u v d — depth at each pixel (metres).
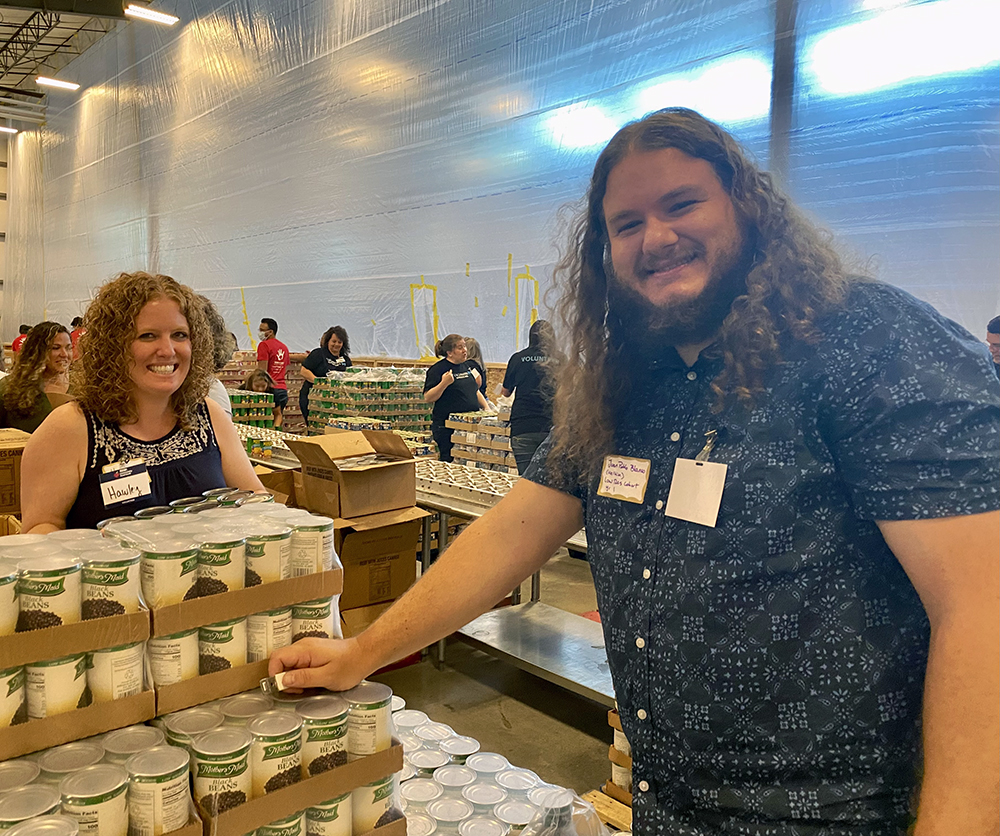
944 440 0.76
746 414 0.89
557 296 1.13
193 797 1.02
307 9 7.96
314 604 1.22
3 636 0.93
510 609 3.68
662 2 4.50
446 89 6.43
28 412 3.57
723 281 0.93
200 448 1.93
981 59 3.13
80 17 12.68
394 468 3.23
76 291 14.12
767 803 0.89
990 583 0.73
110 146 12.43
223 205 9.74
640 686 0.98
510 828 1.48
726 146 0.93
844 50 3.54
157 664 1.06
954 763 0.73
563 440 1.12
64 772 0.96
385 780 1.19
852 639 0.85
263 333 7.71
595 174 1.04
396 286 7.29
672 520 0.94
